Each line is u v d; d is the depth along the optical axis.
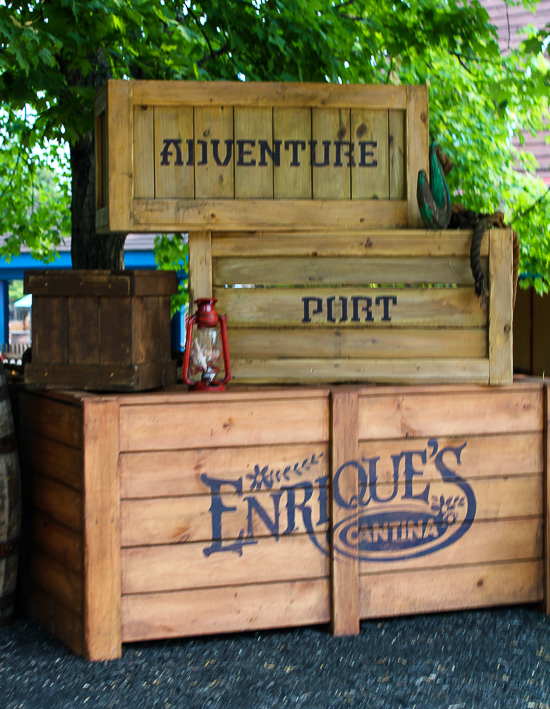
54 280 2.97
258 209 3.11
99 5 3.87
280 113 3.12
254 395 2.93
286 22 4.63
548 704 2.43
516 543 3.20
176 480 2.87
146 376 2.99
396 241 3.13
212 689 2.53
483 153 6.26
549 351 5.60
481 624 3.10
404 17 5.09
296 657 2.79
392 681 2.59
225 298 3.13
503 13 8.60
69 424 2.90
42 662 2.76
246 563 2.94
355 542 3.01
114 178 3.04
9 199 7.08
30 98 3.86
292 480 2.98
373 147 3.19
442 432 3.12
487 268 3.17
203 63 5.00
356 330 3.14
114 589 2.79
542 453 3.23
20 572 3.38
